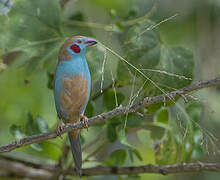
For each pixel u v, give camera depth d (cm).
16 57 1053
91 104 1030
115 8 1672
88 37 1023
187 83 965
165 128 1013
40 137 845
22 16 1034
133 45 957
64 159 1087
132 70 922
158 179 1538
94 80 979
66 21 1102
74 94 984
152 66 955
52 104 1367
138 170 995
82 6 1564
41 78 1267
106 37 1093
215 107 1359
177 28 1691
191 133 990
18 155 1180
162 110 1013
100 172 1020
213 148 877
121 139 994
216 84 757
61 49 995
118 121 1003
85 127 836
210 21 1720
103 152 1210
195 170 946
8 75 1322
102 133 1059
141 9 1617
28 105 1353
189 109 1036
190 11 1730
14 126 989
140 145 1360
